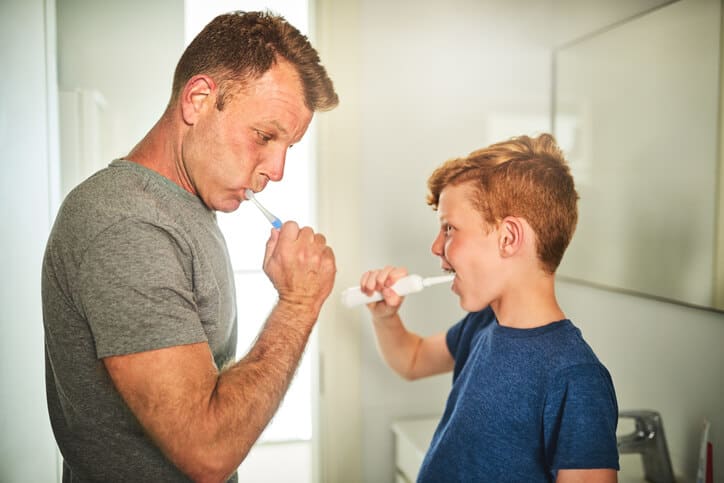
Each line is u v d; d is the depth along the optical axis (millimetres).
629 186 1117
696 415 993
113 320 532
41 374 1223
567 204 707
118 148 1521
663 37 1019
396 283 851
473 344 844
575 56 1268
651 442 975
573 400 624
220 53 618
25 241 1183
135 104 1524
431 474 739
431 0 1296
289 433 2146
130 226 556
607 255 1192
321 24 1263
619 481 1001
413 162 1310
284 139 655
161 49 1532
